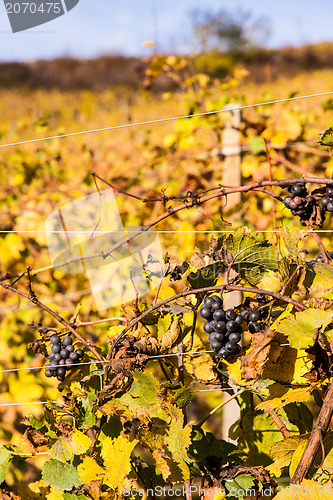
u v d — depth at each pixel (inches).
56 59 848.9
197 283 57.7
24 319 110.3
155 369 96.6
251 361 52.1
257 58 810.2
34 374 100.9
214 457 59.1
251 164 129.6
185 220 131.5
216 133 148.1
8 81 806.5
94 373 58.4
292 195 60.4
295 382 53.5
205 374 59.0
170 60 179.8
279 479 63.9
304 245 113.6
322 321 49.9
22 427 96.0
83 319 106.4
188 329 59.8
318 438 46.9
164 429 51.6
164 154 158.6
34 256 121.2
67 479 52.8
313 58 856.9
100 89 773.9
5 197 151.5
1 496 62.1
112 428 56.3
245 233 55.4
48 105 562.3
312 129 153.2
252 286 61.1
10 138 187.3
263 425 63.4
